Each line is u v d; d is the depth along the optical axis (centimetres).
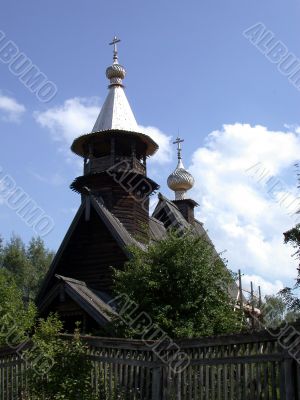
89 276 2356
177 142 3894
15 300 1645
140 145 2709
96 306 1939
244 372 941
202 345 1004
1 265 5297
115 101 2783
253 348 949
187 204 3666
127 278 1688
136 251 1783
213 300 1681
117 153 2738
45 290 2294
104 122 2702
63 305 2012
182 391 1013
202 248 1727
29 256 5803
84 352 1155
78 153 2789
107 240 2369
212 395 970
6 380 1305
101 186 2572
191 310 1634
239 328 1728
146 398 1053
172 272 1662
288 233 1397
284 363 897
